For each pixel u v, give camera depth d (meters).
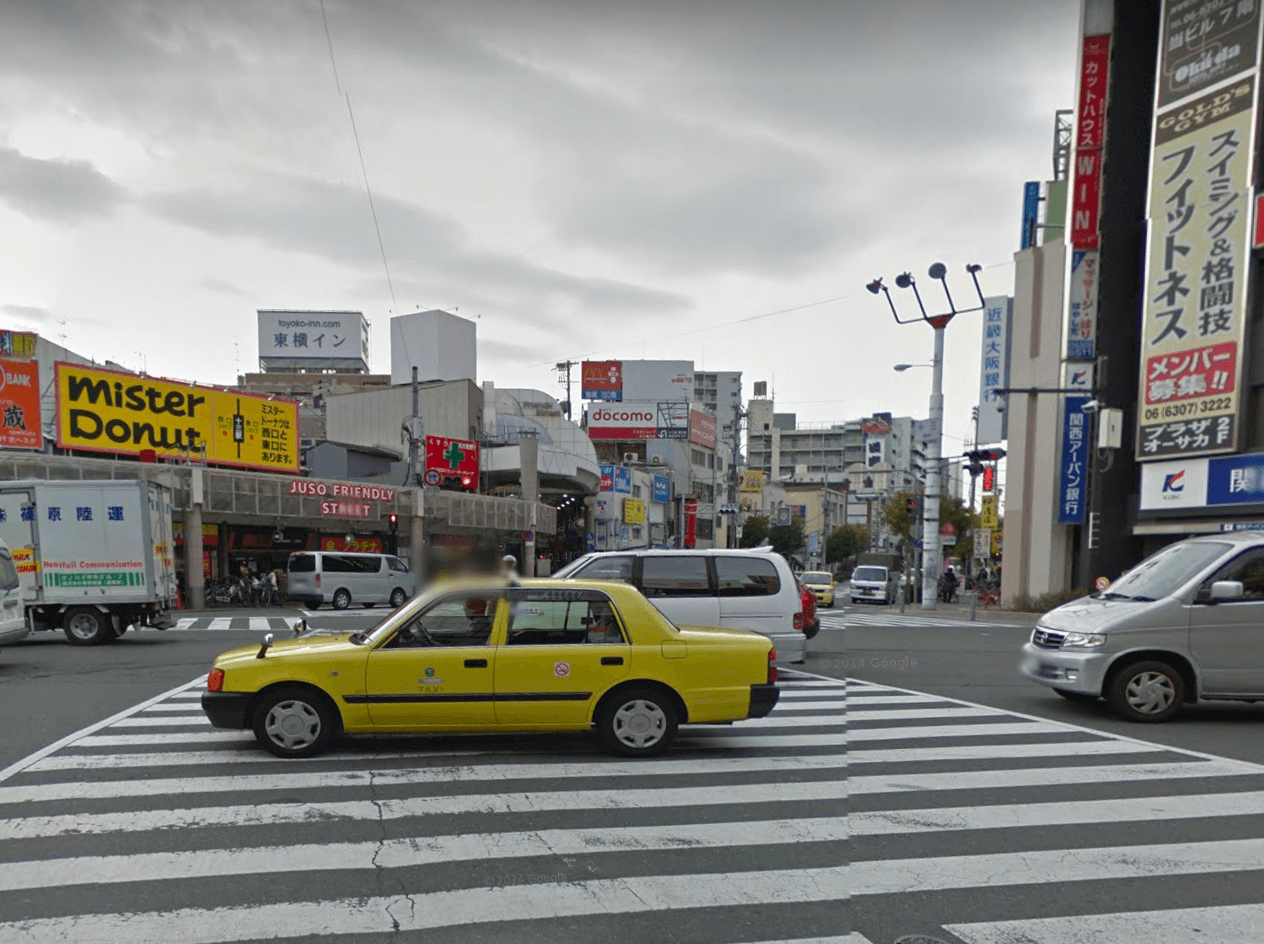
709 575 10.30
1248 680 8.02
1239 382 19.09
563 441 49.12
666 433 59.72
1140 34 24.22
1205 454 19.83
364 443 43.56
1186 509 20.23
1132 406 23.92
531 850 4.63
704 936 3.65
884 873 4.36
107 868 4.34
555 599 6.70
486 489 41.91
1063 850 4.71
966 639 16.91
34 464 21.95
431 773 6.16
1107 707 8.99
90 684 10.34
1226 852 4.70
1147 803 5.57
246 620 20.30
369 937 3.62
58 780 5.95
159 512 15.70
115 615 15.02
